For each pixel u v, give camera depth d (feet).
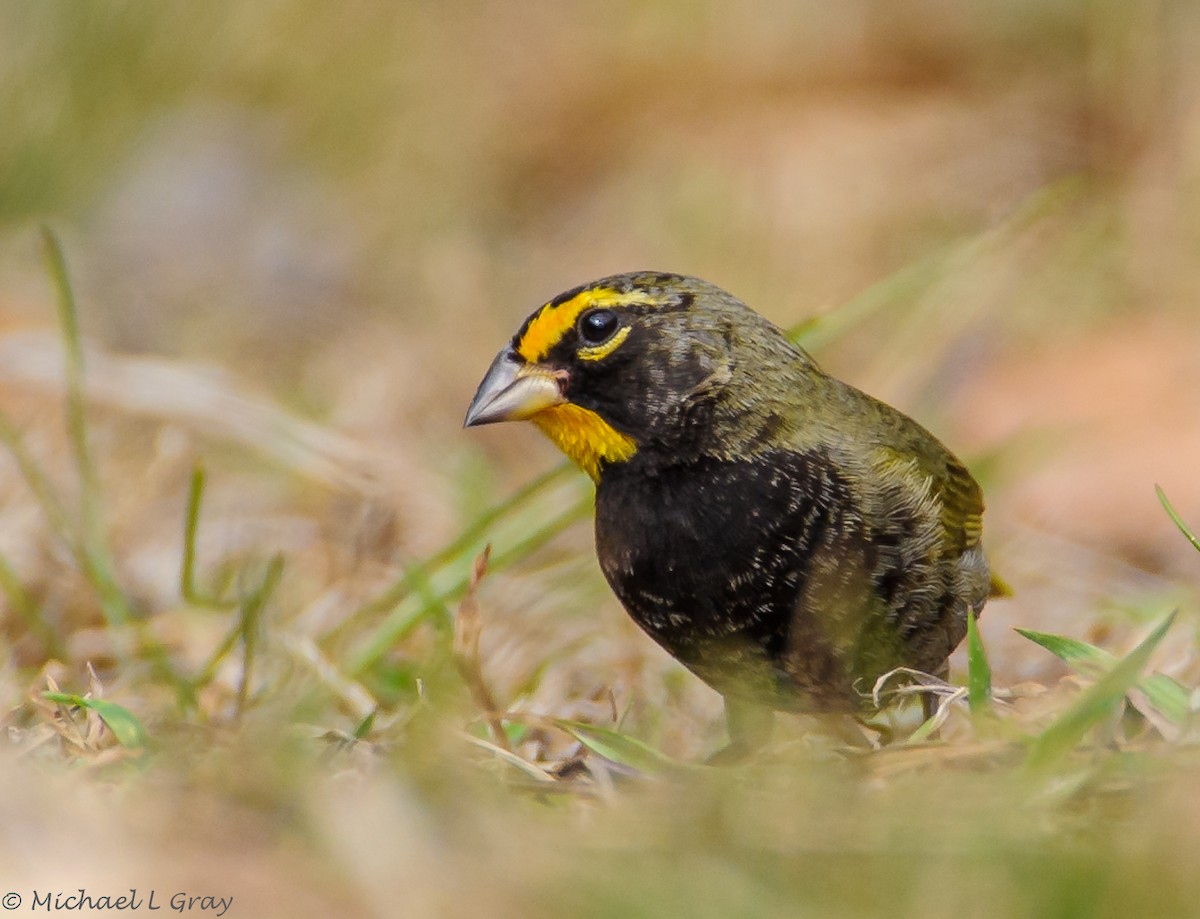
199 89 71.92
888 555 28.43
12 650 34.14
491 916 18.95
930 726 25.57
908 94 69.15
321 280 63.21
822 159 64.08
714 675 28.99
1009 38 71.36
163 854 20.51
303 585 38.70
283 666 31.71
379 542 40.16
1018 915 18.43
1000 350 51.62
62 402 45.85
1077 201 59.06
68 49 69.10
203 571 39.32
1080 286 55.67
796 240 62.08
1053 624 37.19
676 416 28.63
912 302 56.03
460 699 27.91
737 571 28.30
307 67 73.77
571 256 65.10
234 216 67.05
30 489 41.88
